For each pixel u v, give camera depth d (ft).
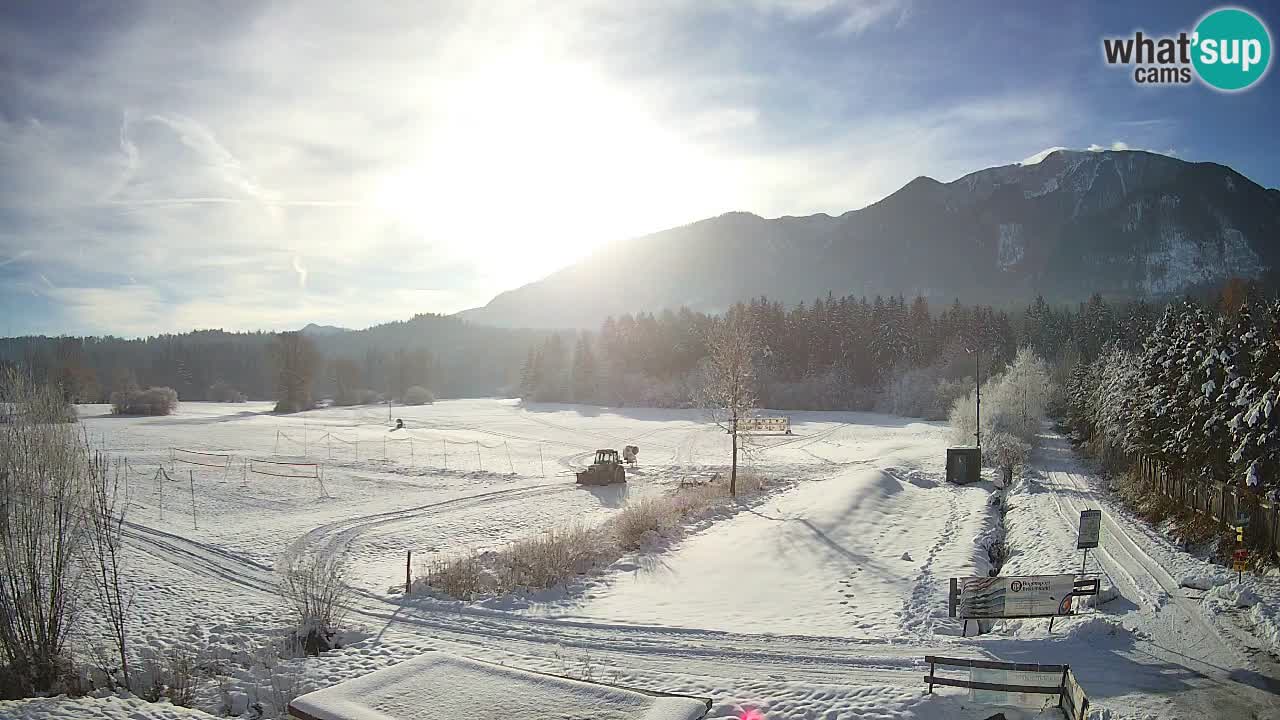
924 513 116.47
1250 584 66.33
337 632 61.67
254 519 117.08
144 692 48.65
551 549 83.10
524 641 59.26
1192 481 97.25
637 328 419.13
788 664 52.39
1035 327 390.83
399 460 195.72
